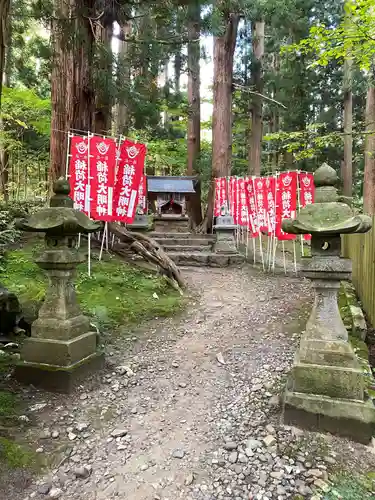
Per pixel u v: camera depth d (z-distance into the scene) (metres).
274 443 2.40
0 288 3.98
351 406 2.46
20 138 11.96
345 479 2.11
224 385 3.34
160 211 12.52
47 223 3.07
